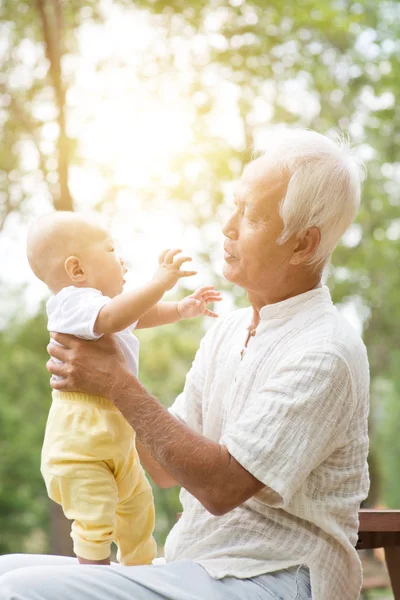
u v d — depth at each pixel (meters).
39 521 18.22
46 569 1.95
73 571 1.96
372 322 13.79
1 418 16.33
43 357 14.76
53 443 2.19
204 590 1.98
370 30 11.73
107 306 2.12
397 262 12.69
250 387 2.17
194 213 9.97
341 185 2.17
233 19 9.39
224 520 2.11
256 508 2.08
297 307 2.20
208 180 9.85
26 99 9.59
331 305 2.22
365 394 2.12
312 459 1.98
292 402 1.99
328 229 2.18
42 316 13.84
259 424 1.99
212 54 9.35
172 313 2.44
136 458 2.30
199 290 2.47
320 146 2.20
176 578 2.00
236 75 9.57
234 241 2.24
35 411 16.70
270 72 9.71
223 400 2.26
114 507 2.16
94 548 2.12
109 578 1.96
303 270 2.21
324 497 2.07
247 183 2.22
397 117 12.10
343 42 11.27
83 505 2.13
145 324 2.43
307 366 2.02
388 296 12.98
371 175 12.60
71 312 2.17
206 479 1.98
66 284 2.25
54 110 9.53
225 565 2.03
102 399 2.20
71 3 9.20
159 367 15.10
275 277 2.21
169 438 2.02
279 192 2.16
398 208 12.78
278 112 10.38
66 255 2.24
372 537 2.59
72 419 2.18
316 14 10.23
